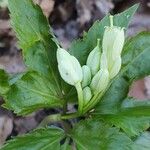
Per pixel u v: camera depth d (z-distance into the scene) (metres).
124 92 0.07
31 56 0.07
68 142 0.07
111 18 0.06
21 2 0.07
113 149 0.06
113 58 0.06
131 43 0.07
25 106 0.07
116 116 0.06
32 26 0.07
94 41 0.07
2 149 0.06
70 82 0.06
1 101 0.12
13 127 0.12
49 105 0.07
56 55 0.07
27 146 0.06
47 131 0.07
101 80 0.06
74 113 0.07
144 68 0.07
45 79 0.07
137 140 0.07
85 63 0.07
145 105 0.07
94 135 0.06
